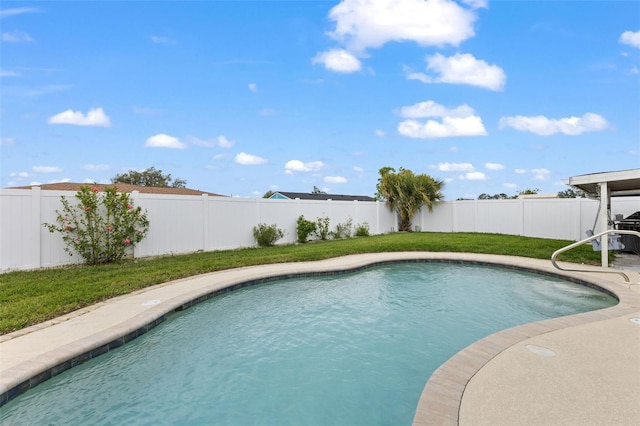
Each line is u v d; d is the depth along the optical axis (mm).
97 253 9719
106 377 4242
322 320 6191
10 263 8664
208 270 8781
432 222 20328
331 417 3482
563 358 3891
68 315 5391
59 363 3947
